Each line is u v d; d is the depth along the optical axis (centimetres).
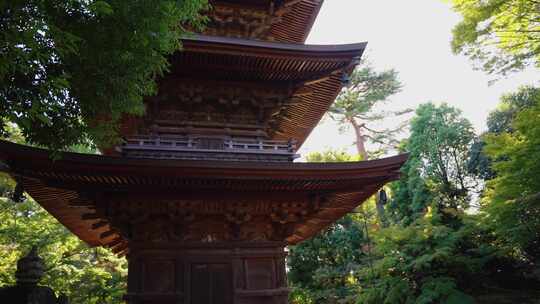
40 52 626
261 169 1149
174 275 1190
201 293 1188
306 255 3086
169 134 1436
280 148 1434
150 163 1070
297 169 1176
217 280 1213
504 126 3372
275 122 1653
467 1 2078
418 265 2228
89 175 1076
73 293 2409
